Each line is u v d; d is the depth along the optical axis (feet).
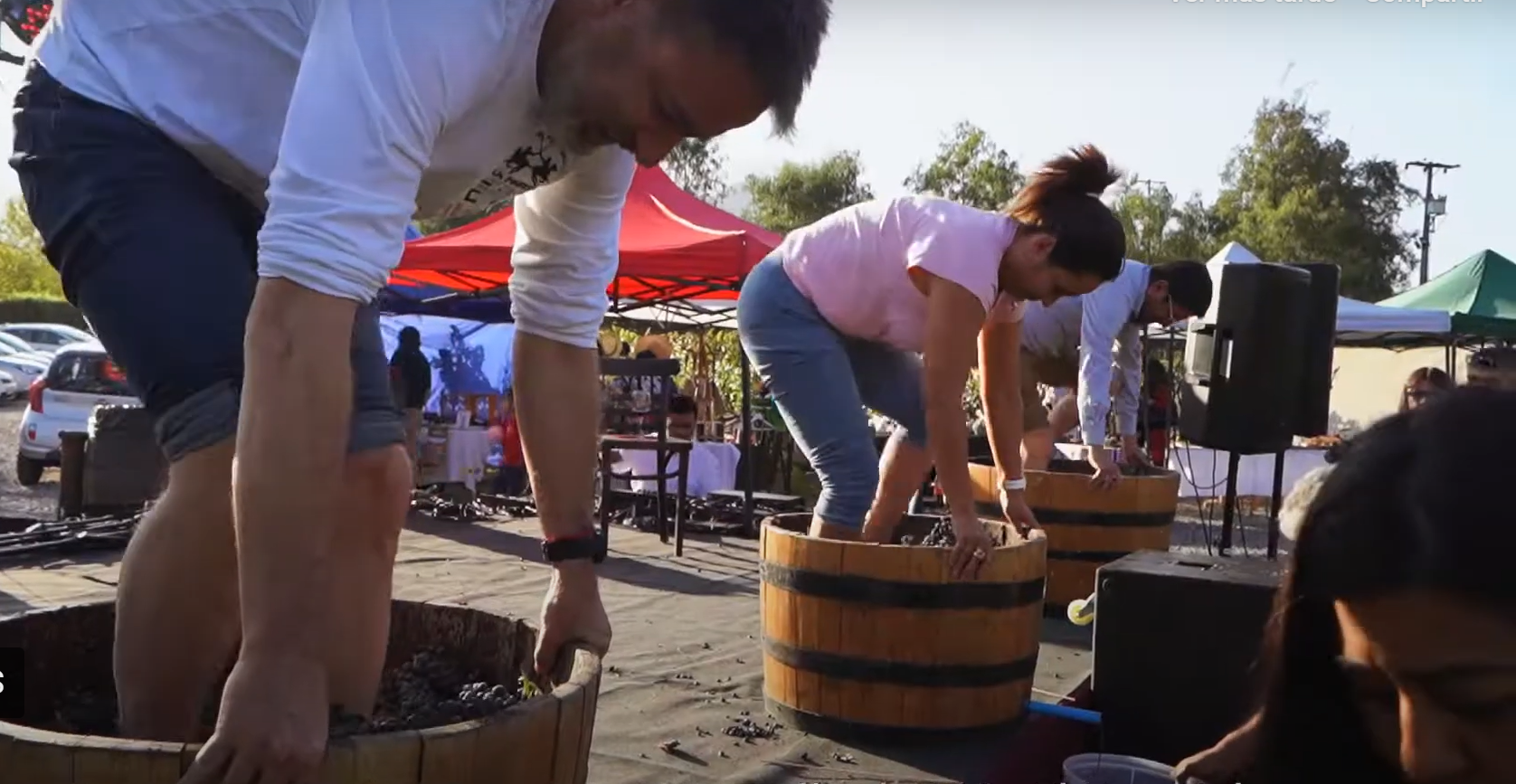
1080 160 10.14
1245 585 10.20
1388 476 2.86
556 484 5.89
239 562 3.86
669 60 4.30
